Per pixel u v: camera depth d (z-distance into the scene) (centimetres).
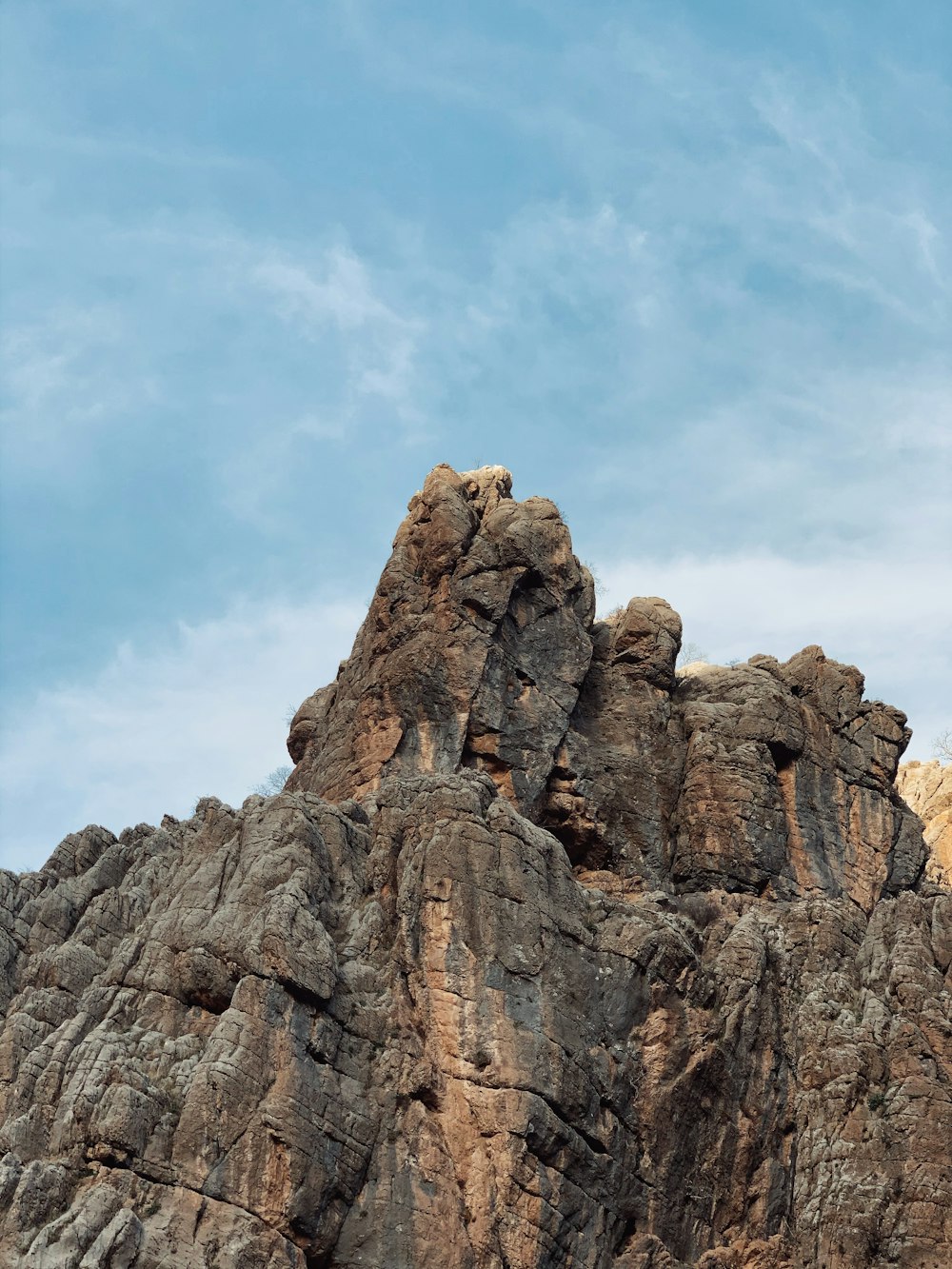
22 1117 7375
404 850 7869
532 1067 7438
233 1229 6956
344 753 9150
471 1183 7275
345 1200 7175
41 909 8644
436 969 7556
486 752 9050
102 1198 6900
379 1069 7394
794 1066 8169
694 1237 7675
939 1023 8275
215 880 7925
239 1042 7225
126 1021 7594
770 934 8519
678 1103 7725
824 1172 7956
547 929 7719
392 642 9281
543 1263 7231
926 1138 7969
